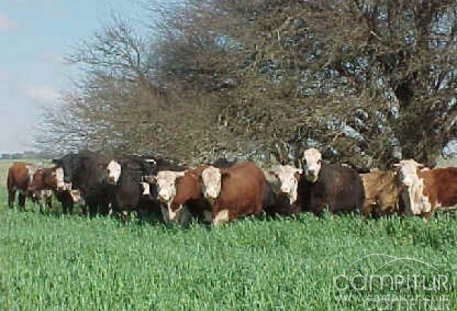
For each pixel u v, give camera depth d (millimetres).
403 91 27906
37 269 10969
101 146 30375
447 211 17484
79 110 30984
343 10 27047
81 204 22812
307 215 16422
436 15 26344
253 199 18062
